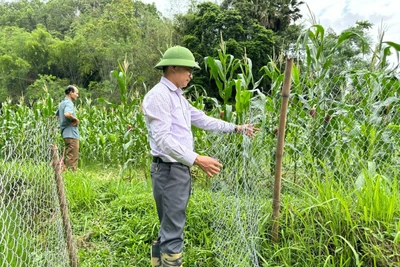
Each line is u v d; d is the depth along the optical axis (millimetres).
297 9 21484
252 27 18156
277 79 3047
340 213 2033
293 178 2930
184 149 1723
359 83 3043
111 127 6504
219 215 2656
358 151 2945
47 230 2199
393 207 1973
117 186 3709
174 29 21375
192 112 2191
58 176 2021
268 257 2154
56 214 2098
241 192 2566
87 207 3258
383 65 3082
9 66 30672
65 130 4746
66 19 45438
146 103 1776
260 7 20406
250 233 2246
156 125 1721
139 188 3762
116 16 29578
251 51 16625
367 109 2939
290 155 3033
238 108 3041
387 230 1884
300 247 2078
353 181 2494
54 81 29266
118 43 26828
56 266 1998
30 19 46562
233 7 21016
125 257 2418
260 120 3055
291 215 2180
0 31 38562
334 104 3004
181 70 1848
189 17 20547
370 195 2066
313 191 2412
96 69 29219
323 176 2826
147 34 25141
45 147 2025
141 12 34812
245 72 3471
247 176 2555
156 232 2633
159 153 1823
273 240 2244
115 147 5727
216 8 19109
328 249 2035
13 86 31234
